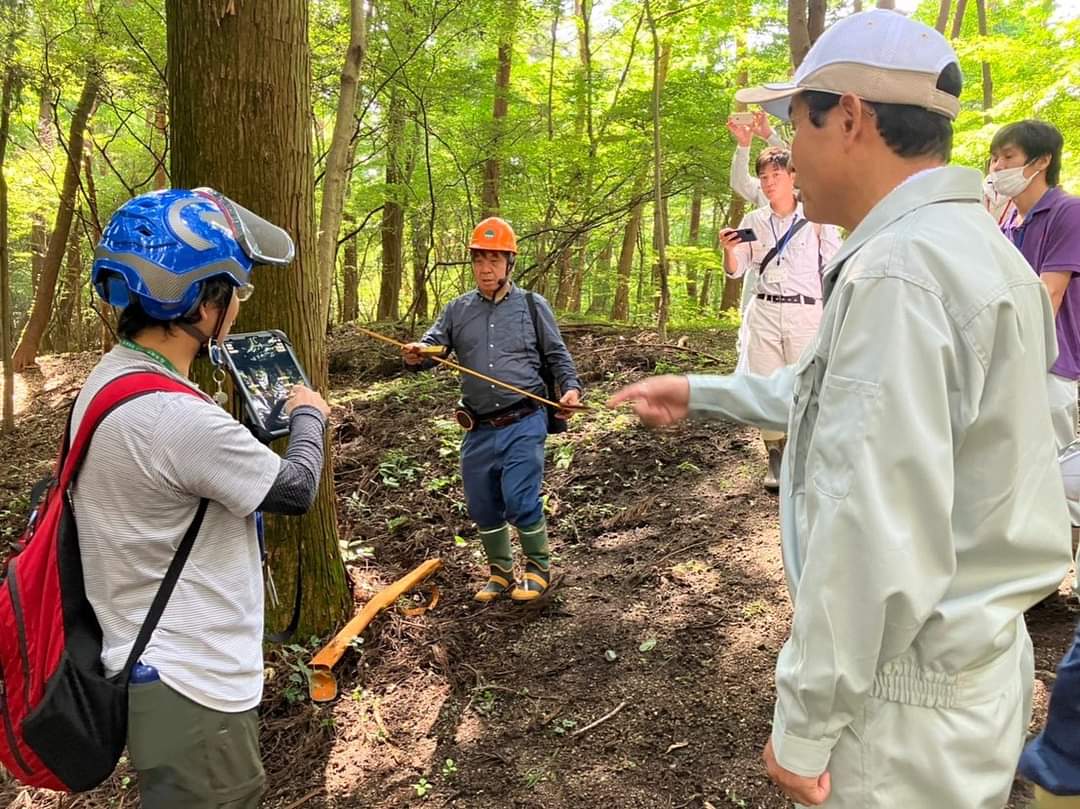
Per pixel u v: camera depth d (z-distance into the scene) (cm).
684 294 1752
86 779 157
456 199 1104
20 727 156
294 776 272
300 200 302
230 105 282
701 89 919
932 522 106
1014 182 306
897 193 120
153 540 156
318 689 297
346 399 686
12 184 1112
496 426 352
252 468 162
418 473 525
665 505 440
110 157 1267
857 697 110
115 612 157
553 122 1096
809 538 113
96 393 158
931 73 119
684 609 338
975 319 108
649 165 938
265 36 281
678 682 293
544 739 274
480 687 304
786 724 116
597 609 349
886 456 105
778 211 412
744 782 243
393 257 1268
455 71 918
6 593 157
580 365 703
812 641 111
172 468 154
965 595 117
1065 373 304
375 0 823
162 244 157
